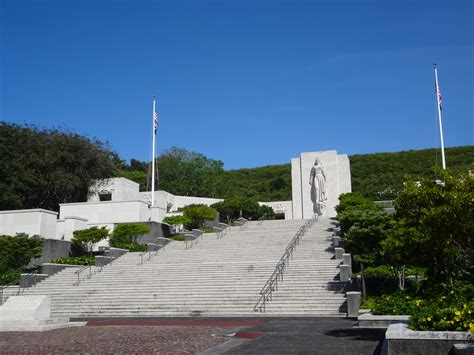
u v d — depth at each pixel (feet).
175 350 38.58
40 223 122.52
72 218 130.82
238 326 57.52
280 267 88.74
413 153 291.17
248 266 92.68
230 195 243.19
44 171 158.40
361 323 53.83
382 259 76.84
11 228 123.75
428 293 63.82
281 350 37.78
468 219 42.50
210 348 39.32
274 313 71.67
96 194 172.86
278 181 276.41
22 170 151.23
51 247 114.62
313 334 47.21
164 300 82.02
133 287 89.76
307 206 159.74
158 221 150.00
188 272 94.17
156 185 237.66
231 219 175.42
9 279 99.55
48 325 60.39
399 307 56.44
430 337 30.32
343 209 130.21
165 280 91.45
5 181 150.41
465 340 29.68
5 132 154.30
